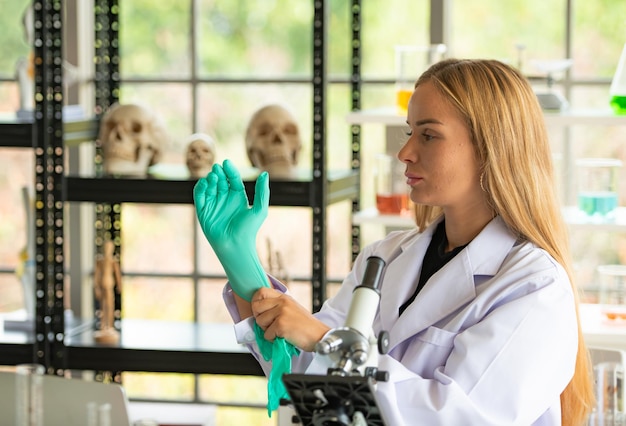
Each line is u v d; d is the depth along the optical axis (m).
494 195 1.95
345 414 1.42
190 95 4.00
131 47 4.01
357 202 3.68
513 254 1.98
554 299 1.87
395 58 3.61
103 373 3.95
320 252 3.27
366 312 1.52
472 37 3.74
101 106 3.81
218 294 4.07
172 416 3.37
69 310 3.96
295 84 3.94
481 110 1.91
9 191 4.21
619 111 3.16
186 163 3.43
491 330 1.83
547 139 2.00
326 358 1.69
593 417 2.31
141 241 4.15
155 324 3.76
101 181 3.38
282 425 2.68
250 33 3.98
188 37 3.99
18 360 3.43
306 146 3.95
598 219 3.19
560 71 3.28
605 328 3.16
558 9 3.68
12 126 3.36
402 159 1.98
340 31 3.90
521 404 1.80
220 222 1.86
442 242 2.13
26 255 3.57
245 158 3.99
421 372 1.95
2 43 4.04
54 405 2.20
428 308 1.99
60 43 3.37
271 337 1.78
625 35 3.64
